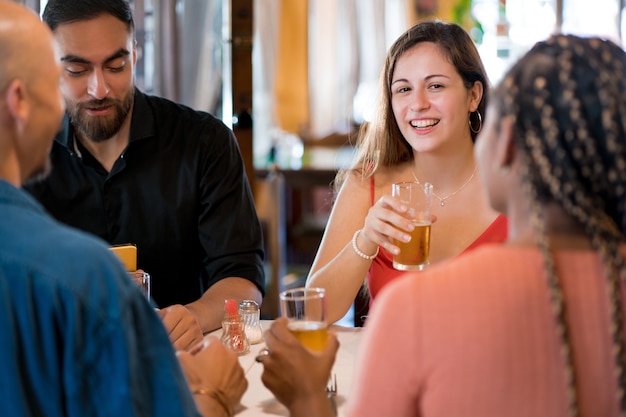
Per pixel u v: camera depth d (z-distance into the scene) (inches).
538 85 38.8
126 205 94.1
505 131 39.8
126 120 92.1
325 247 90.7
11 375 39.0
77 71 84.7
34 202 42.9
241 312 78.3
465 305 38.6
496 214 87.0
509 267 38.8
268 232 183.5
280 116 274.1
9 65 41.2
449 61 83.6
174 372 42.3
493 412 38.1
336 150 255.9
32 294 39.4
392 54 86.7
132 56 88.8
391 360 39.8
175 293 98.0
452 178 88.2
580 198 38.2
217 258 94.4
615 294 37.5
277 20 261.9
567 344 37.4
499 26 275.6
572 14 249.3
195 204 95.1
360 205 91.6
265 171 198.1
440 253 88.2
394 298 40.2
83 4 83.5
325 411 54.7
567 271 38.5
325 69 282.0
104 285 40.2
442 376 38.8
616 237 38.7
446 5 284.5
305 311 58.7
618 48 41.2
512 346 37.9
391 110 89.4
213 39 156.3
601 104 37.8
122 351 39.9
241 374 59.3
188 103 150.3
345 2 280.2
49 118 43.1
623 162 37.9
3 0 43.4
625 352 37.5
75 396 39.4
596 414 37.9
